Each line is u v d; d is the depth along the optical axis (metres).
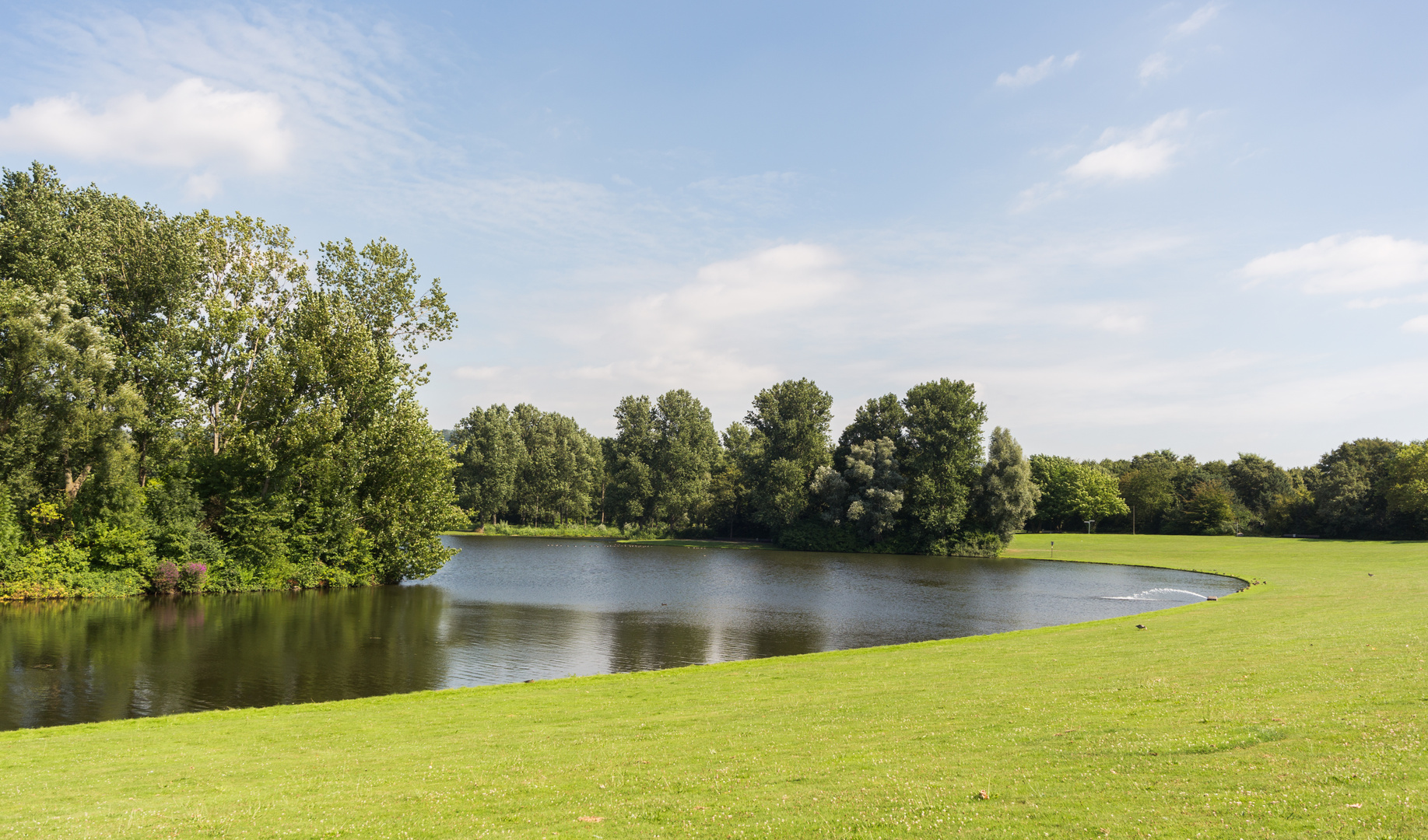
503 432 137.38
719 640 34.47
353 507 53.03
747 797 9.88
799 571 72.50
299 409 50.50
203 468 48.69
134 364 45.03
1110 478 138.00
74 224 44.69
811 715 15.65
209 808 10.77
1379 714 11.70
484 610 43.75
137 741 16.11
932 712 15.05
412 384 56.09
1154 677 17.27
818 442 111.88
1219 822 7.65
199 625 36.19
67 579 41.69
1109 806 8.44
